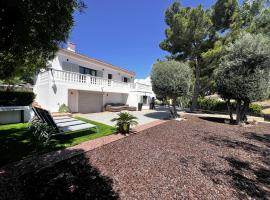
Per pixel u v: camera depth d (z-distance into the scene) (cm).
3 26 303
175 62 1333
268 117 1548
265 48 1043
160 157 523
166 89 1282
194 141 716
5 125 965
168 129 956
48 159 481
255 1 2122
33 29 337
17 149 557
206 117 1598
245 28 2028
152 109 2662
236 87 1111
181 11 1920
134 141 695
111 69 2345
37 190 329
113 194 325
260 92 1077
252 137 827
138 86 2470
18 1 276
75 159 494
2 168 417
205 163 487
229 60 1186
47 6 313
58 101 1435
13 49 343
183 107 3069
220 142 715
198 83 2142
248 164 491
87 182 366
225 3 1855
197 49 1978
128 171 424
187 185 364
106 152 558
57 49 465
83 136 754
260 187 366
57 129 655
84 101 1831
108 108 2020
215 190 348
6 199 297
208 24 1830
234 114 2048
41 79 1507
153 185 361
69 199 304
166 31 2033
